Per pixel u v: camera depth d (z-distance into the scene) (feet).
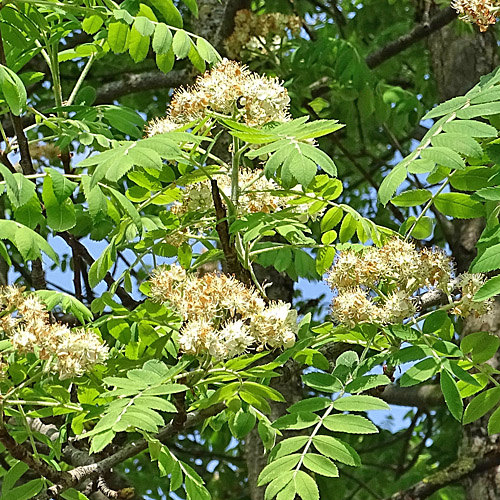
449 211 11.28
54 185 10.69
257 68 21.67
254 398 9.95
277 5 26.53
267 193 11.96
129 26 13.17
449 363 9.31
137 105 27.09
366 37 29.04
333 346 12.19
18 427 12.82
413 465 25.98
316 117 21.77
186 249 12.59
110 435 8.30
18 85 11.61
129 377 9.50
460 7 11.53
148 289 11.14
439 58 23.13
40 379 10.57
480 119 13.82
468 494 18.85
